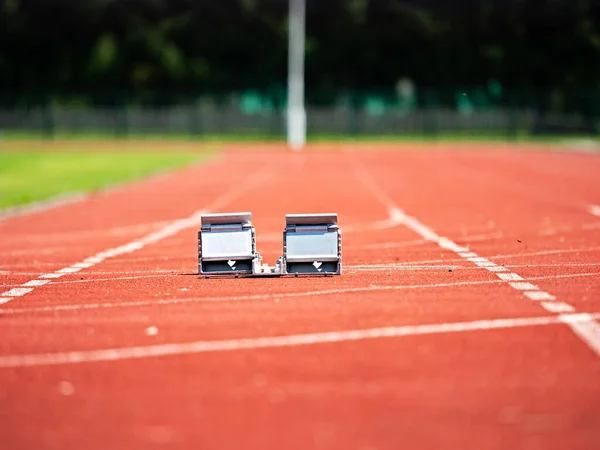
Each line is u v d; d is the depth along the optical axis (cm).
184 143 7438
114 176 3650
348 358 700
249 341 765
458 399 592
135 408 583
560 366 673
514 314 869
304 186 3097
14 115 8300
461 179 3456
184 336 791
